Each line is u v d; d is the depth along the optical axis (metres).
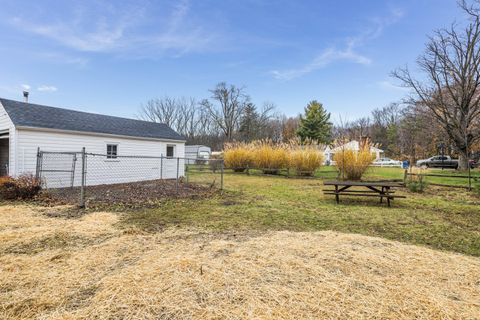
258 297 2.05
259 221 4.63
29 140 8.20
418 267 2.62
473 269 2.59
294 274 2.43
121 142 11.02
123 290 2.13
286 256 2.83
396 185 6.09
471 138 16.89
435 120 18.02
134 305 1.95
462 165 17.67
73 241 3.42
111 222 4.44
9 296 2.07
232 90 39.09
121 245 3.22
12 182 6.52
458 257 2.94
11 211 5.13
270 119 44.59
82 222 4.36
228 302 1.99
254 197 7.41
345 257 2.83
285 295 2.08
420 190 8.70
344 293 2.11
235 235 3.72
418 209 5.89
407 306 1.94
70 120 10.02
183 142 14.05
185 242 3.37
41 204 5.89
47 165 8.60
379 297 2.05
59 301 2.01
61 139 9.00
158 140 12.61
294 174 14.88
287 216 5.06
